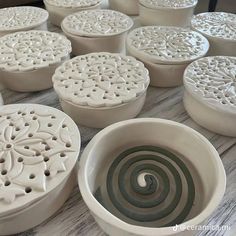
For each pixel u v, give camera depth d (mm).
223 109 488
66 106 527
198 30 742
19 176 360
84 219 416
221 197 348
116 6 1012
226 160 505
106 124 533
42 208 368
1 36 745
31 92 652
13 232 380
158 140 488
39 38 692
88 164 400
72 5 862
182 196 428
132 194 431
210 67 592
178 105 628
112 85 534
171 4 843
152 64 624
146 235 307
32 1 1052
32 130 426
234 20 800
